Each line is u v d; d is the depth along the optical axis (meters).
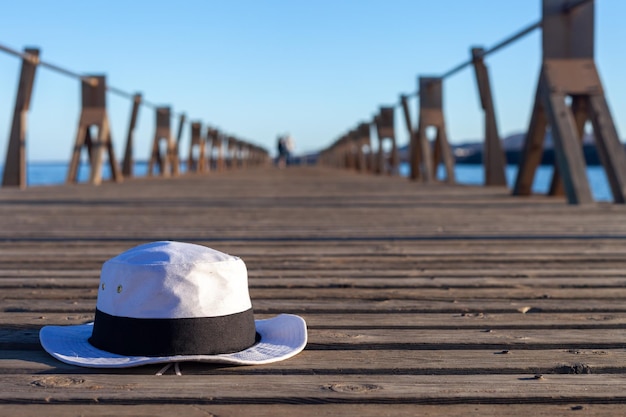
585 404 1.58
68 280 2.98
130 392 1.59
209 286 1.84
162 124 15.63
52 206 6.66
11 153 9.37
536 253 3.79
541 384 1.69
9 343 1.97
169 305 1.80
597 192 11.89
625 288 2.88
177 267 1.82
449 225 5.11
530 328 2.24
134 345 1.80
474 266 3.41
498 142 9.94
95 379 1.69
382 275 3.16
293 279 3.06
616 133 6.51
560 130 6.54
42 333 2.00
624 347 2.03
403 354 1.95
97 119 10.93
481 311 2.49
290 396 1.58
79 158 10.91
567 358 1.91
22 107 9.27
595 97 6.58
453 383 1.70
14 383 1.66
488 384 1.69
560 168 6.61
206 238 4.38
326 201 7.42
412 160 12.84
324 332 2.17
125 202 7.20
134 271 1.81
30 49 9.09
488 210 6.24
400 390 1.64
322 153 36.62
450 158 11.44
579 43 6.66
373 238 4.39
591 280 3.03
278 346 1.94
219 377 1.71
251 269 3.32
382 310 2.48
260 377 1.72
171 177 15.37
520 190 7.87
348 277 3.11
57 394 1.58
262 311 2.47
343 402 1.57
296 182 12.35
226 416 1.47
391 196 8.21
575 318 2.37
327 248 3.99
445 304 2.57
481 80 9.64
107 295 1.87
